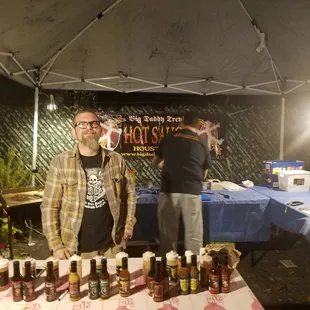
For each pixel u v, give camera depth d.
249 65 4.14
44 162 5.13
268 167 4.96
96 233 2.32
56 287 1.71
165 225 3.70
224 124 5.29
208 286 1.81
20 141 5.09
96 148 2.34
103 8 3.09
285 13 3.07
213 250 2.05
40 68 4.11
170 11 3.15
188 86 4.69
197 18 3.25
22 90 5.03
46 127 5.11
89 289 1.70
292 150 5.39
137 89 4.68
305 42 3.52
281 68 4.20
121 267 1.82
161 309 1.61
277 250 4.57
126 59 3.98
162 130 5.20
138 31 3.45
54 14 2.90
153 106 5.18
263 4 2.99
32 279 1.68
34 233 4.85
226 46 3.72
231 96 5.28
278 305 3.20
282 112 5.09
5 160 5.05
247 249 4.61
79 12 3.02
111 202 2.37
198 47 3.74
